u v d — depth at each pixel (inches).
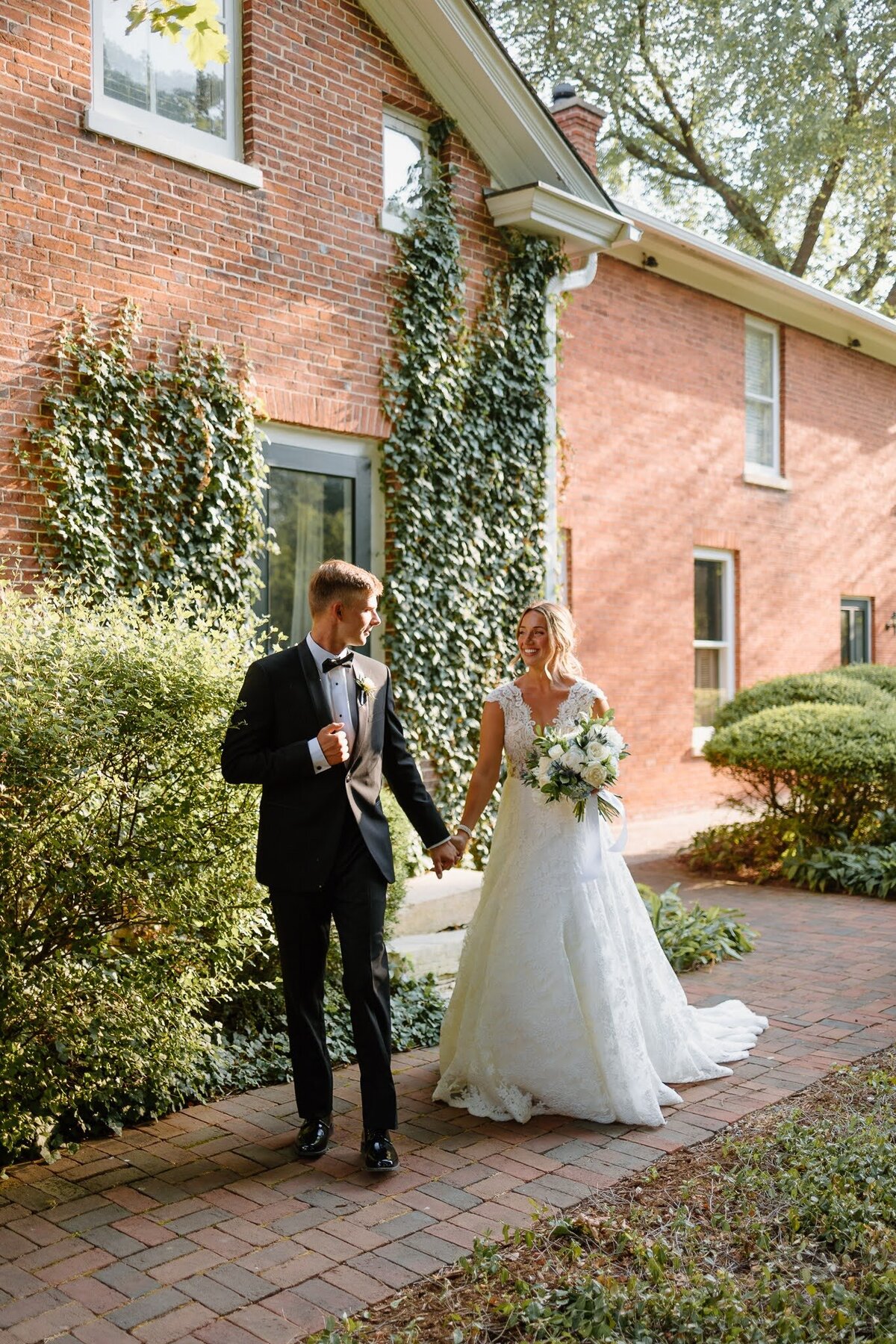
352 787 146.7
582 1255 117.5
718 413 497.7
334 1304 111.0
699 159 877.8
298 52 271.6
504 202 318.0
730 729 370.0
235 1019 188.4
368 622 149.3
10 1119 141.4
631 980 164.1
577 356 425.4
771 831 365.4
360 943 144.5
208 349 252.5
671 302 470.0
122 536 235.0
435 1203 133.3
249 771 142.6
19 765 137.6
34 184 222.2
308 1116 148.3
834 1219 123.6
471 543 314.8
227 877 160.4
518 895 164.2
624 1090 156.7
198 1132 156.5
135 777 151.5
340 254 282.4
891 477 631.2
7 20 218.1
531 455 334.3
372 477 297.4
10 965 140.3
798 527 554.9
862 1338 103.8
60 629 154.3
